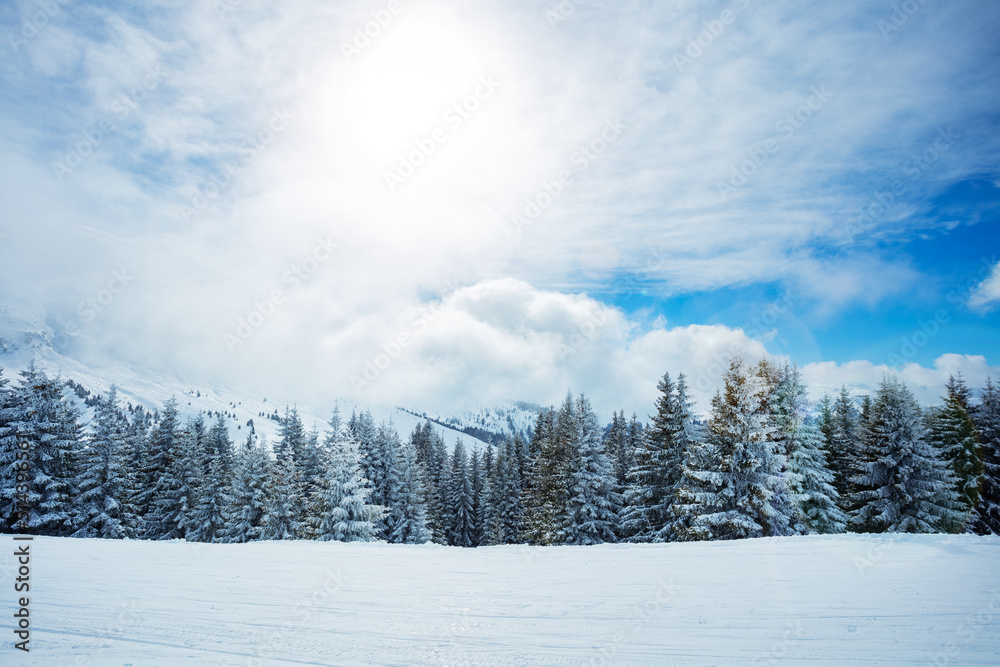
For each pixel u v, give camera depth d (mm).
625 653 5078
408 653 5227
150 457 41312
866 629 5559
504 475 51375
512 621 6316
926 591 7062
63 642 5688
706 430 22219
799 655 4867
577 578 8969
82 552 12789
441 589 8250
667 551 11625
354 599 7590
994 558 9141
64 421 31719
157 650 5406
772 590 7434
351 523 28281
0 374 30469
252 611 6957
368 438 41938
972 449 26500
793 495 22812
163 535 38625
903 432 23828
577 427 30812
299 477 38719
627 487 29812
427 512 49594
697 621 6066
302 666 4906
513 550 13141
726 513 19781
